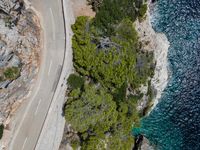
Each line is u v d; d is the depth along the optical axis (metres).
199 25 77.25
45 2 56.62
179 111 73.81
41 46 56.50
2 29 48.38
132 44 60.19
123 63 57.38
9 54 49.56
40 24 56.53
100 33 56.84
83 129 56.09
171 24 75.50
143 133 70.69
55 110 57.00
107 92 59.28
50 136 57.22
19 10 51.66
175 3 76.69
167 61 74.31
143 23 66.94
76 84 57.34
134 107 64.50
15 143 55.66
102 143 57.44
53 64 57.03
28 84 55.19
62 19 57.34
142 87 65.56
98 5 58.44
